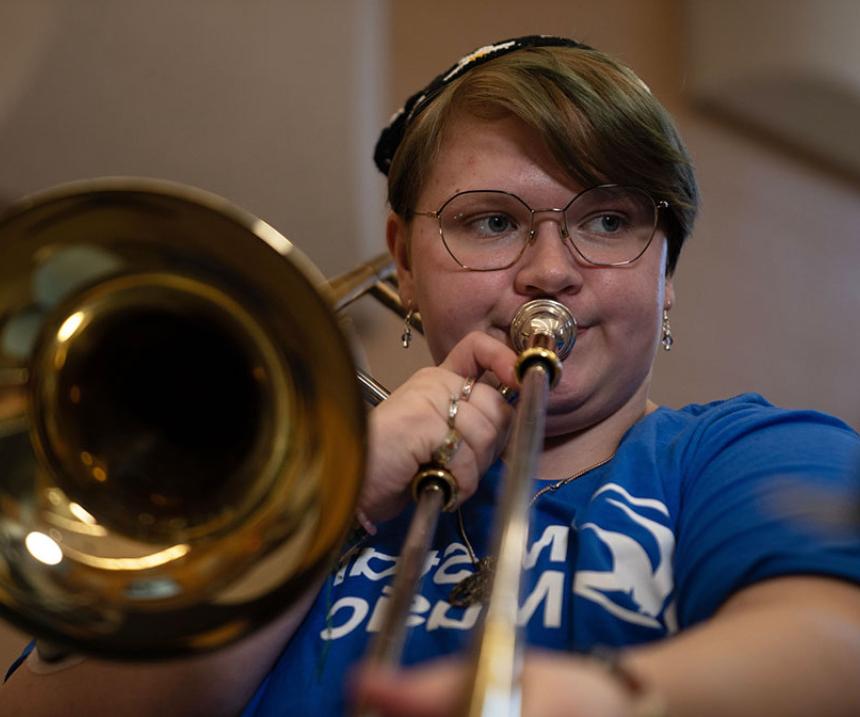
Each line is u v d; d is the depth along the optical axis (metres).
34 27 4.55
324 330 1.50
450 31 5.20
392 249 2.47
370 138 4.92
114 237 1.57
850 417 5.70
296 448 1.55
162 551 1.56
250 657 1.89
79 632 1.48
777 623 1.26
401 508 1.85
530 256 2.05
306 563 1.48
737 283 5.50
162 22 4.56
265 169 4.84
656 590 1.67
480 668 0.89
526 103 2.06
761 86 5.37
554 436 2.10
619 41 5.35
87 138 4.68
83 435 1.65
